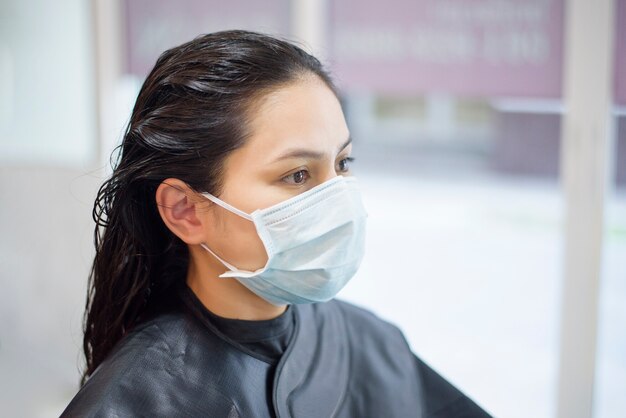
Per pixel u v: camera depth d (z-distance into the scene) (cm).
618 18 205
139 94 87
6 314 262
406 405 96
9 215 257
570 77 209
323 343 96
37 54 256
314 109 81
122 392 80
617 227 401
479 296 351
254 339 89
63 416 79
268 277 86
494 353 293
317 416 88
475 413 99
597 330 220
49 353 259
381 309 339
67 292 255
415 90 235
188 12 250
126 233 92
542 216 485
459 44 228
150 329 87
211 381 84
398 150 746
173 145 82
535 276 374
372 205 539
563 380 227
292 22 239
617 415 235
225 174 82
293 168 81
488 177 609
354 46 239
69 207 251
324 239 85
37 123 259
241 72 80
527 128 570
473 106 710
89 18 250
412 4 230
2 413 230
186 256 95
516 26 221
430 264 399
